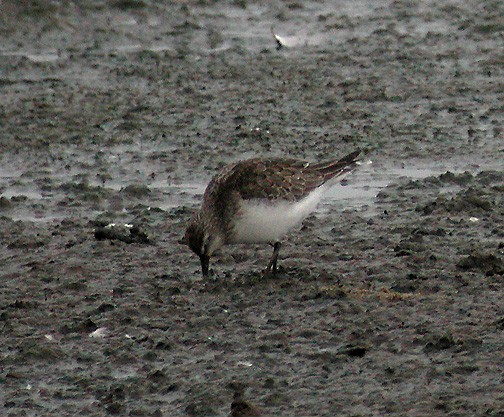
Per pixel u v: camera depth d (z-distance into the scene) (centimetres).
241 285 1242
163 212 1509
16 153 1773
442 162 1681
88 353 1088
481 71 2153
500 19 2473
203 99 2023
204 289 1232
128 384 1021
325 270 1284
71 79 2175
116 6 2588
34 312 1191
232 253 1353
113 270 1312
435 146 1750
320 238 1396
